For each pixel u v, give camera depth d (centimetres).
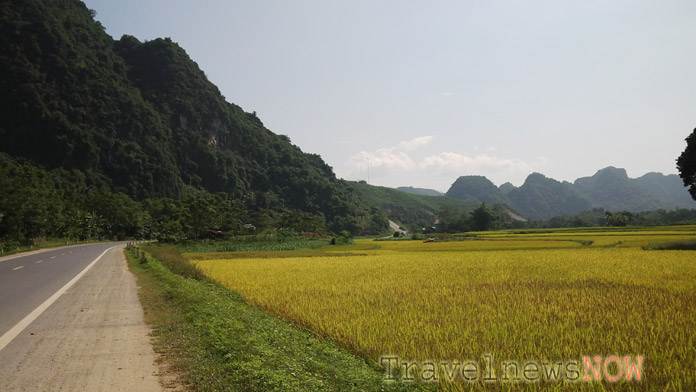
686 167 4647
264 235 8250
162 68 19825
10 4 14938
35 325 909
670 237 5722
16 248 4369
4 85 13238
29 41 14438
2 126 12694
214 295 1330
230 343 704
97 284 1642
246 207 16988
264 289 1655
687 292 1499
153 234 10712
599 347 819
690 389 620
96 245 6494
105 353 697
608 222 12062
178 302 1144
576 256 3319
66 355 684
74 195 10131
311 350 754
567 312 1155
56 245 6072
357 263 3095
